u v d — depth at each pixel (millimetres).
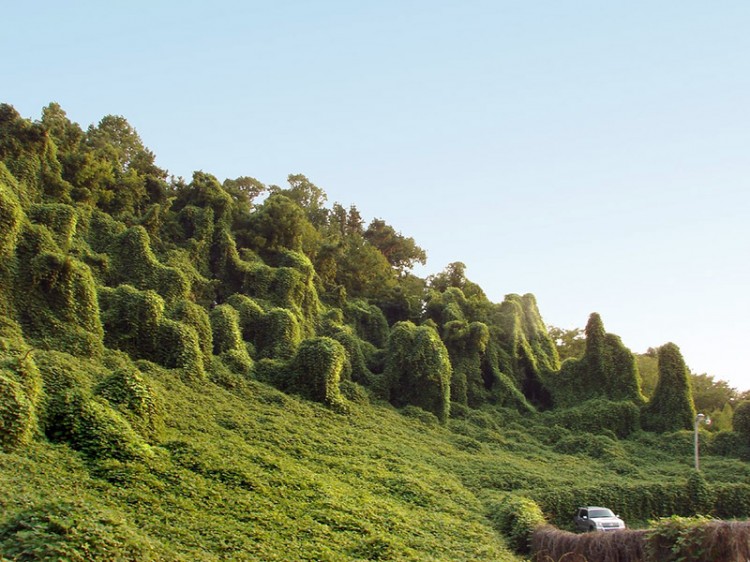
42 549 9297
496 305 48781
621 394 41438
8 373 16250
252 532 14008
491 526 19875
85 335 24359
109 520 10695
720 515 26875
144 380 20359
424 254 65000
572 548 15281
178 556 11180
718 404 56125
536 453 32938
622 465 31188
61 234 28703
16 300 23641
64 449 15938
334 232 60656
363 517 17109
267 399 28188
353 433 27500
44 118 43469
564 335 60594
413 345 37688
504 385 42219
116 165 43875
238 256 41625
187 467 17188
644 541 13211
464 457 28500
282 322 34969
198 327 29734
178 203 44625
